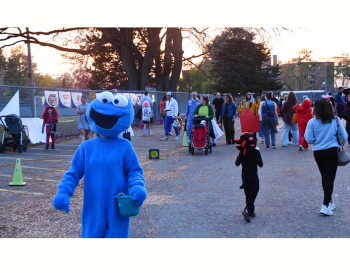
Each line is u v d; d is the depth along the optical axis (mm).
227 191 7449
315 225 5289
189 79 57875
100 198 3213
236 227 5293
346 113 12922
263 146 14164
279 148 13539
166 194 7258
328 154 5711
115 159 3281
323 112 5738
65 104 16281
